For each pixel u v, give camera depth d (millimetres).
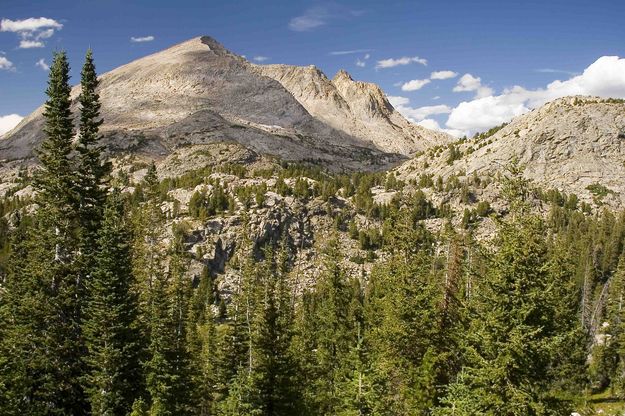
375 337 45125
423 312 40688
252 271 89562
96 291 41781
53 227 44969
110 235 43094
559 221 183250
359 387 34625
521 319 26406
